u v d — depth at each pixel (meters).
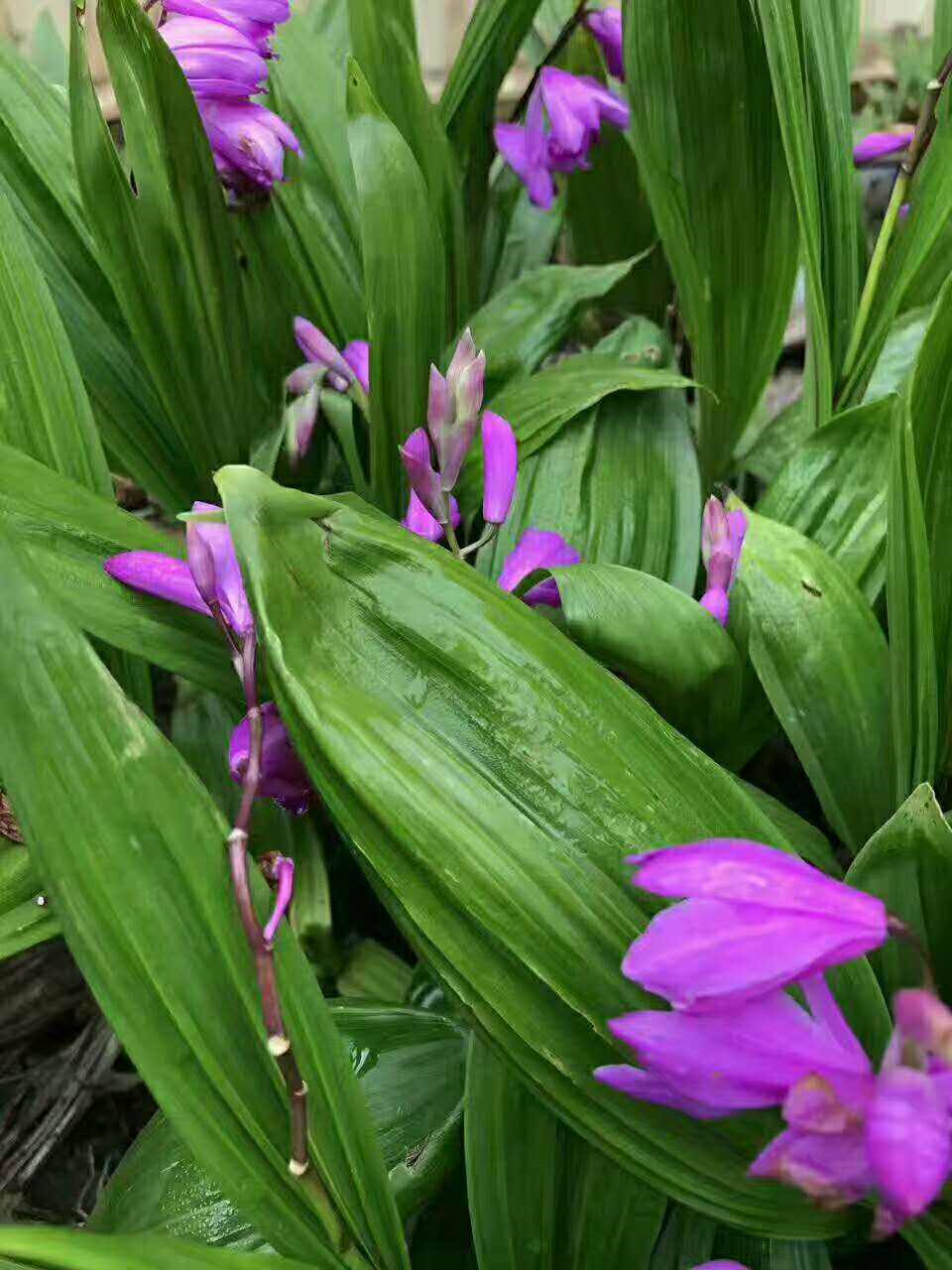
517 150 0.49
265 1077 0.25
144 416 0.42
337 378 0.40
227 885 0.24
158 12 0.44
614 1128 0.26
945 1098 0.20
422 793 0.24
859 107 0.74
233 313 0.38
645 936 0.21
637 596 0.31
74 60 0.32
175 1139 0.31
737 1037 0.21
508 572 0.33
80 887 0.23
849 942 0.21
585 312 0.54
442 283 0.38
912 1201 0.19
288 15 0.38
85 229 0.40
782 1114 0.21
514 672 0.25
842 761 0.32
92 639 0.33
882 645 0.32
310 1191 0.25
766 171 0.40
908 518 0.27
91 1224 0.30
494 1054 0.26
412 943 0.25
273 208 0.40
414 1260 0.31
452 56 0.82
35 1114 0.40
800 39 0.35
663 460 0.42
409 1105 0.31
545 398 0.42
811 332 0.40
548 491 0.41
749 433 0.57
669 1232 0.29
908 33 0.72
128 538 0.31
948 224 0.42
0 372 0.32
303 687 0.24
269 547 0.24
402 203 0.35
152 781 0.23
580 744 0.25
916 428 0.30
